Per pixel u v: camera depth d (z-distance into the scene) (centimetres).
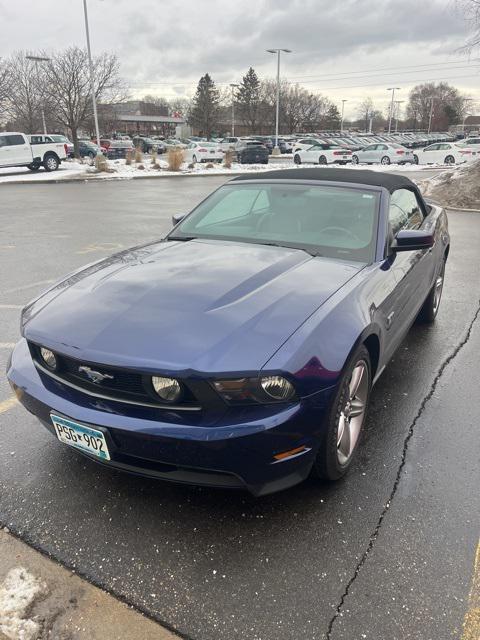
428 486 271
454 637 191
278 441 216
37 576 217
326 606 203
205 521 247
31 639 190
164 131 10044
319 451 245
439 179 1577
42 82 3669
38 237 992
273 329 227
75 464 289
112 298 259
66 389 244
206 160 3253
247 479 221
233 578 216
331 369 228
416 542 234
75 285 289
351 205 358
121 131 10188
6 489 268
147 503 259
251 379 210
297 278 279
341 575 217
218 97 8275
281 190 386
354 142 4616
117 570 220
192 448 213
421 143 4850
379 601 205
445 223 526
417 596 207
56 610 202
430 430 323
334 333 238
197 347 217
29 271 724
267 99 8719
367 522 246
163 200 1608
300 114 8912
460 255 845
